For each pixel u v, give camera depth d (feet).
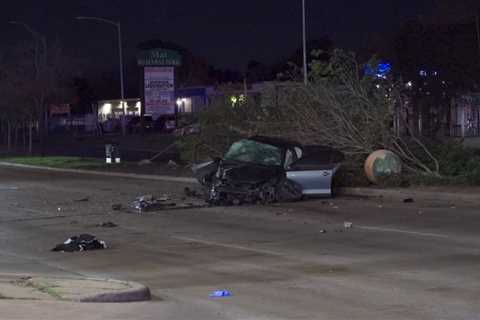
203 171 63.93
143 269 34.47
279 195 61.72
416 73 145.18
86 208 61.21
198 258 37.11
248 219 52.11
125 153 143.64
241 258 36.78
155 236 45.21
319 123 72.90
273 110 78.95
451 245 38.73
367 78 73.67
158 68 156.87
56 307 25.11
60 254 39.22
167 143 162.61
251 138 65.51
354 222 49.14
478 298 26.71
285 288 29.43
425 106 146.10
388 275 31.35
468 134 159.94
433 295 27.35
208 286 30.27
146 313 25.16
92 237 42.09
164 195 70.49
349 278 31.01
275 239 42.83
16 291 27.63
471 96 155.63
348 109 72.08
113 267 35.12
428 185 66.03
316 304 26.45
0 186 86.43
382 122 70.95
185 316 24.79
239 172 61.41
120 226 50.08
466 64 142.72
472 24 141.90
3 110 180.86
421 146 71.10
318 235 43.80
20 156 160.15
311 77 79.20
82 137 223.51
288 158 62.85
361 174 69.46
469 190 61.67
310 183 62.85
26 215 57.16
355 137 71.31
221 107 86.07
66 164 123.24
